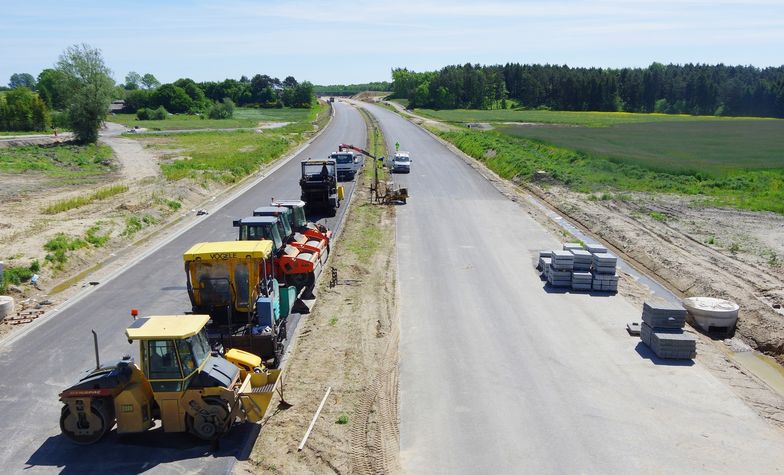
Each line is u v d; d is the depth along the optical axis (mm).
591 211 39875
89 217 35938
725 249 30844
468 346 19656
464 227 35500
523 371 18000
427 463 13656
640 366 18438
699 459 13820
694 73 199625
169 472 13188
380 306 23031
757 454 14031
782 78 183375
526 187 49656
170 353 13859
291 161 63844
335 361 18484
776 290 24516
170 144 85188
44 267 26719
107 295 24359
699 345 20172
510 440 14523
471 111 178375
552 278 25516
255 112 179000
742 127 117875
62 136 91625
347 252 30062
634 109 198250
